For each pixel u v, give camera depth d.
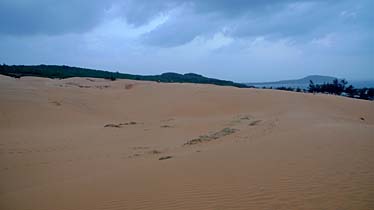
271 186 6.62
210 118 32.16
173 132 23.25
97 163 13.42
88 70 120.88
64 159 15.06
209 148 13.12
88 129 26.00
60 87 46.53
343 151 9.13
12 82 43.44
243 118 28.41
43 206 7.41
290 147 10.41
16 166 13.80
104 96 45.56
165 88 50.19
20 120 27.77
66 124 28.59
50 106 33.44
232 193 6.52
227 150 11.30
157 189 7.46
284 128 17.23
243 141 14.16
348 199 5.57
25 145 18.77
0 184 11.00
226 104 39.66
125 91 50.19
